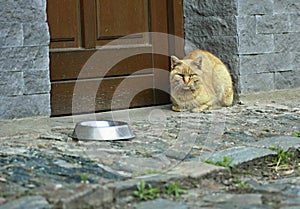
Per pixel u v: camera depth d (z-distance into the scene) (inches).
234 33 222.7
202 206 117.4
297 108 216.5
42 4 177.8
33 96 178.4
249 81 226.4
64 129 181.9
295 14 234.7
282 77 234.2
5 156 145.9
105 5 214.4
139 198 121.3
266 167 147.8
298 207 116.6
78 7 209.2
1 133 173.2
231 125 187.6
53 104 204.5
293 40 234.8
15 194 117.3
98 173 132.3
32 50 177.2
